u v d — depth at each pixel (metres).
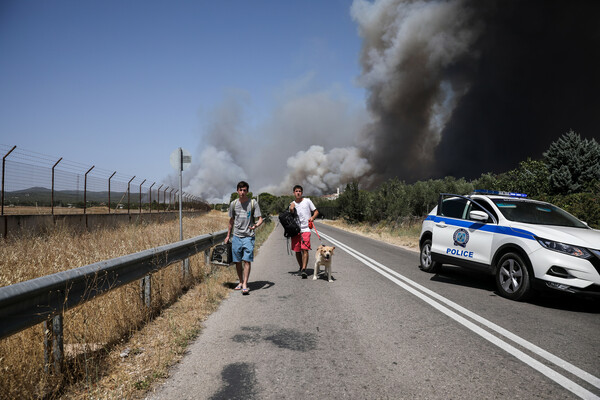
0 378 2.61
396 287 6.80
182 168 9.80
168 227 16.48
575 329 4.35
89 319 3.99
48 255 7.00
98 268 3.69
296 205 7.96
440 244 7.67
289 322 4.64
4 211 11.19
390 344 3.85
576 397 2.71
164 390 2.86
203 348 3.77
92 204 16.48
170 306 5.30
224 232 9.66
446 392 2.79
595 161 20.94
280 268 9.39
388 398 2.71
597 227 10.92
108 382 2.99
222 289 6.45
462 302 5.65
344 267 9.37
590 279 4.98
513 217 6.45
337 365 3.32
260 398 2.72
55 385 2.86
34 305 2.82
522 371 3.17
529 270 5.55
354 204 34.84
